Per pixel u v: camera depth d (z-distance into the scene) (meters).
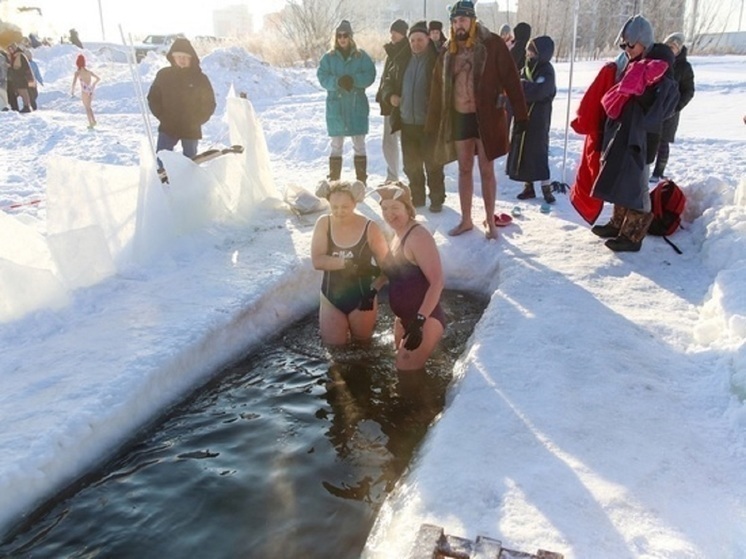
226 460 3.43
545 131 7.08
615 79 5.46
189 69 7.32
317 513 3.01
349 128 7.76
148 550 2.81
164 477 3.29
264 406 3.96
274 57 30.30
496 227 6.51
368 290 4.62
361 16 34.84
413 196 7.18
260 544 2.83
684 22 38.78
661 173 7.86
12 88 17.92
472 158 6.07
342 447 3.53
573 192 6.14
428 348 4.29
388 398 4.02
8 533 2.93
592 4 35.09
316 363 4.50
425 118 6.76
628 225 5.59
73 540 2.88
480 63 5.60
